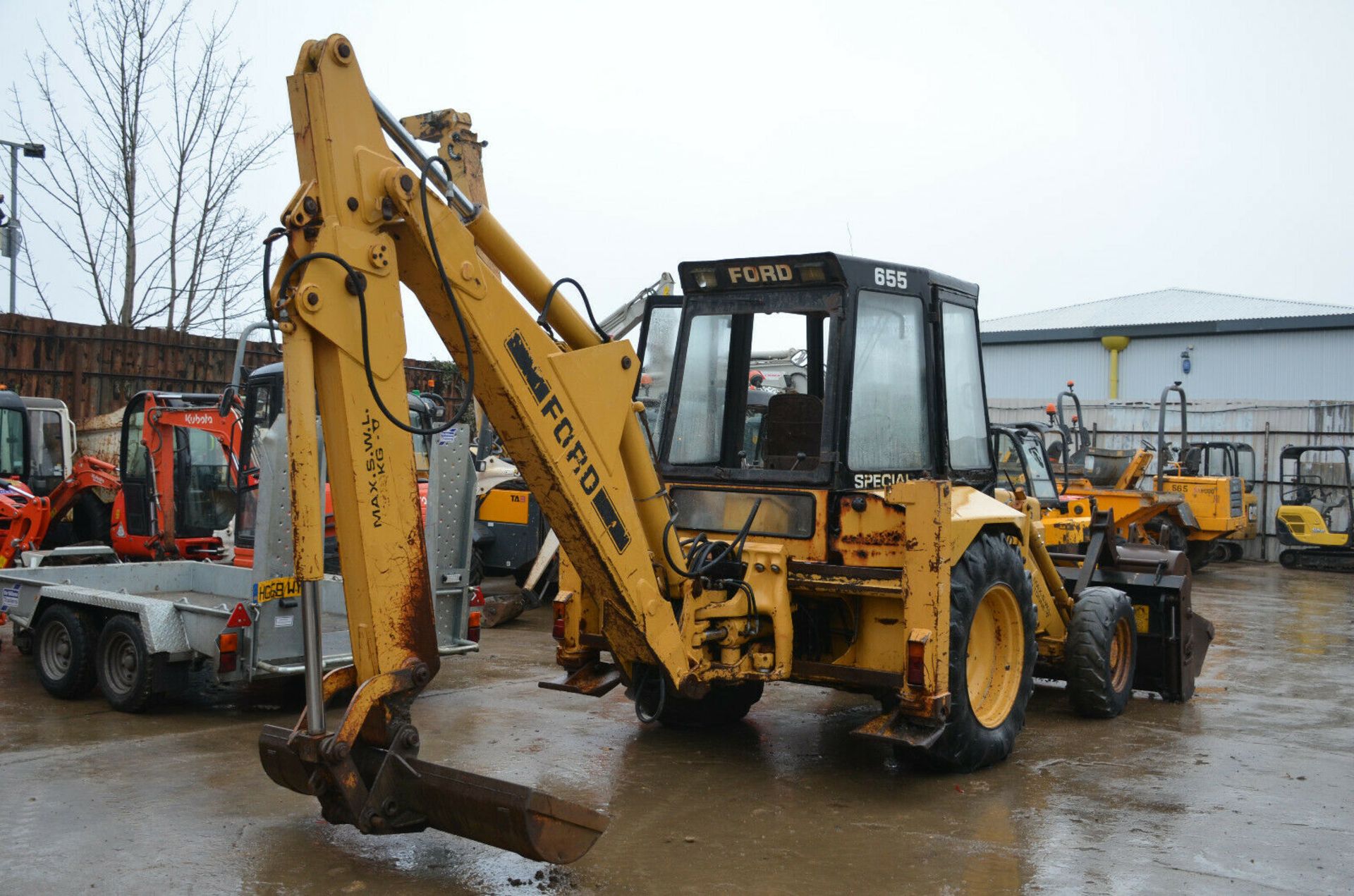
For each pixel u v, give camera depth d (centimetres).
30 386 1412
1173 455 1945
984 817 497
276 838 455
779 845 458
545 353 438
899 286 579
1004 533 609
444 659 859
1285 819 501
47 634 718
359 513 386
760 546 554
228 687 748
